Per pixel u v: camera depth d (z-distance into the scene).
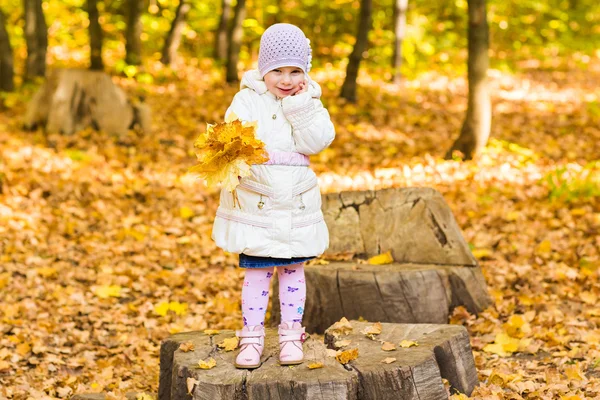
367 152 10.77
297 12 18.81
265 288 3.50
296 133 3.30
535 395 3.92
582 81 17.28
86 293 6.23
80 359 5.07
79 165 9.32
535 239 7.08
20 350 5.07
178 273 6.72
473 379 3.82
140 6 14.94
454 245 5.36
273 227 3.30
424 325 3.92
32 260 6.71
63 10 17.91
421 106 14.04
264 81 3.37
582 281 6.00
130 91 13.60
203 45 18.03
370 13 13.45
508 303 5.56
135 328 5.63
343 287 4.96
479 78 9.95
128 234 7.53
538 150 10.73
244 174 3.14
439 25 20.61
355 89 13.65
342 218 5.66
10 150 9.56
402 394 3.31
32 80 13.46
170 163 9.91
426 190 5.61
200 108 12.83
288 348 3.45
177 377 3.48
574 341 4.90
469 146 10.09
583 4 24.44
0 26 12.62
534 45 21.77
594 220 7.44
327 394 3.21
